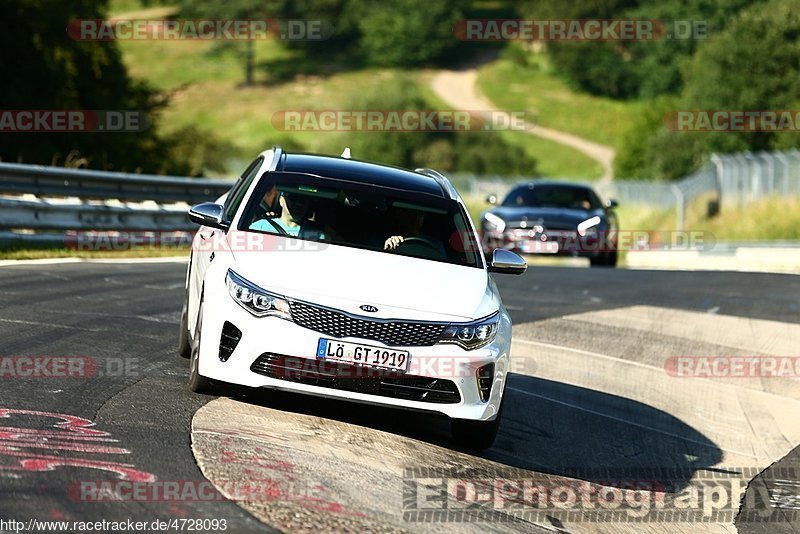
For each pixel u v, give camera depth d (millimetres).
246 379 24688
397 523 19438
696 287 65750
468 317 25516
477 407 25453
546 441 30125
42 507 17094
